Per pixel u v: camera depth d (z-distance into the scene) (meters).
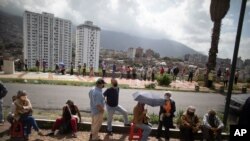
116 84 6.92
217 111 11.66
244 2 6.30
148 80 22.73
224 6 20.22
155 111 10.81
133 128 6.32
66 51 110.25
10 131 6.21
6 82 16.36
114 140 6.59
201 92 17.70
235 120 9.58
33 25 96.94
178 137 7.30
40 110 9.66
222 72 23.73
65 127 6.74
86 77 22.48
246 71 26.70
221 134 7.18
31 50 97.44
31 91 13.72
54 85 16.39
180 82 23.11
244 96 10.46
